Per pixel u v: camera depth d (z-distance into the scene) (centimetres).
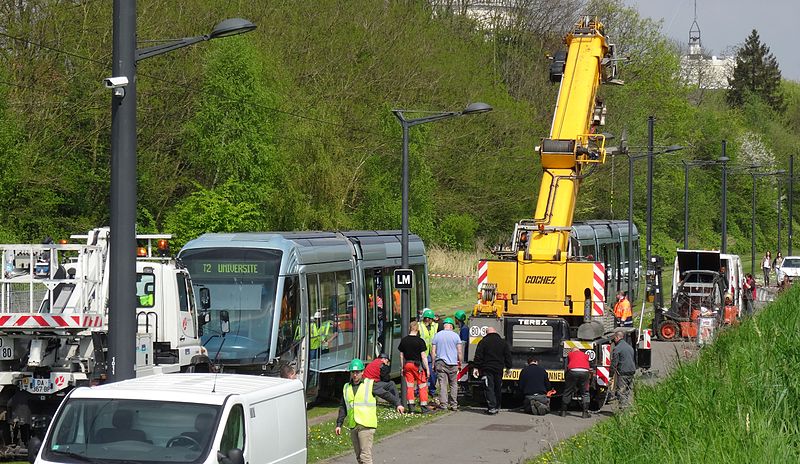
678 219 10794
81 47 5166
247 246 2903
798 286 3256
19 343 2123
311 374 3027
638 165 9150
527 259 2984
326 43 6894
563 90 3062
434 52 8019
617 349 2953
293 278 2936
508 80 9856
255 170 5019
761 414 1549
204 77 5188
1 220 4678
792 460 1319
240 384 1448
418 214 6794
